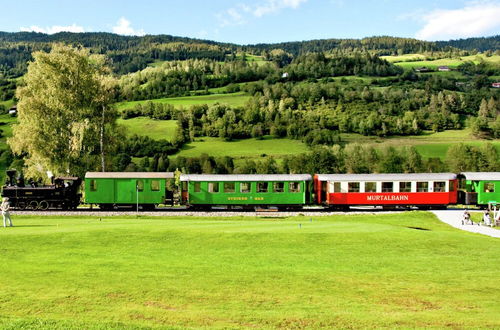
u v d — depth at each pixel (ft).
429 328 41.96
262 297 51.19
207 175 163.22
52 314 44.70
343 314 45.78
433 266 67.21
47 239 79.61
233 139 463.83
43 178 189.78
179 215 145.89
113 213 147.95
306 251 75.36
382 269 64.85
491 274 62.95
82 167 198.29
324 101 582.35
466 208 169.68
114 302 48.52
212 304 48.55
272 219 137.08
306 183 163.32
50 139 186.91
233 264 66.03
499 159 384.68
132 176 158.20
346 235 86.69
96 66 204.23
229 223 107.24
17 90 190.49
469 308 48.16
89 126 188.03
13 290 51.88
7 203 97.76
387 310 47.32
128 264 64.69
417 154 371.76
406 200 161.68
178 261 67.21
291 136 464.24
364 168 372.79
